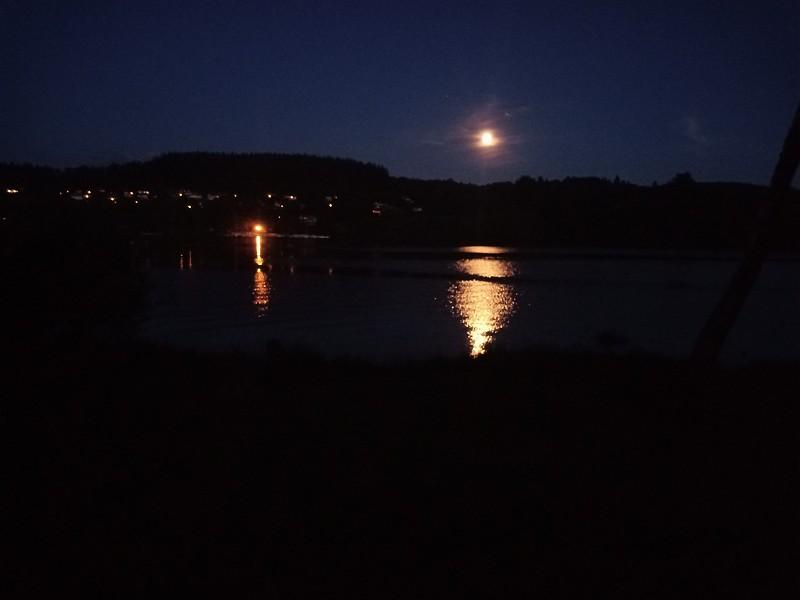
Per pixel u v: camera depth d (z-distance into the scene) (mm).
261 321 24844
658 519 5637
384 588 4652
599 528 5469
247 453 7051
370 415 8461
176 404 8836
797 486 6336
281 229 90875
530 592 4609
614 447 7352
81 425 7898
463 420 8242
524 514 5691
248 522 5531
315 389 9859
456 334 22625
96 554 5055
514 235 86250
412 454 7062
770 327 26016
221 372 10859
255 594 4578
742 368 11539
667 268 52156
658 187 92250
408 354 17500
